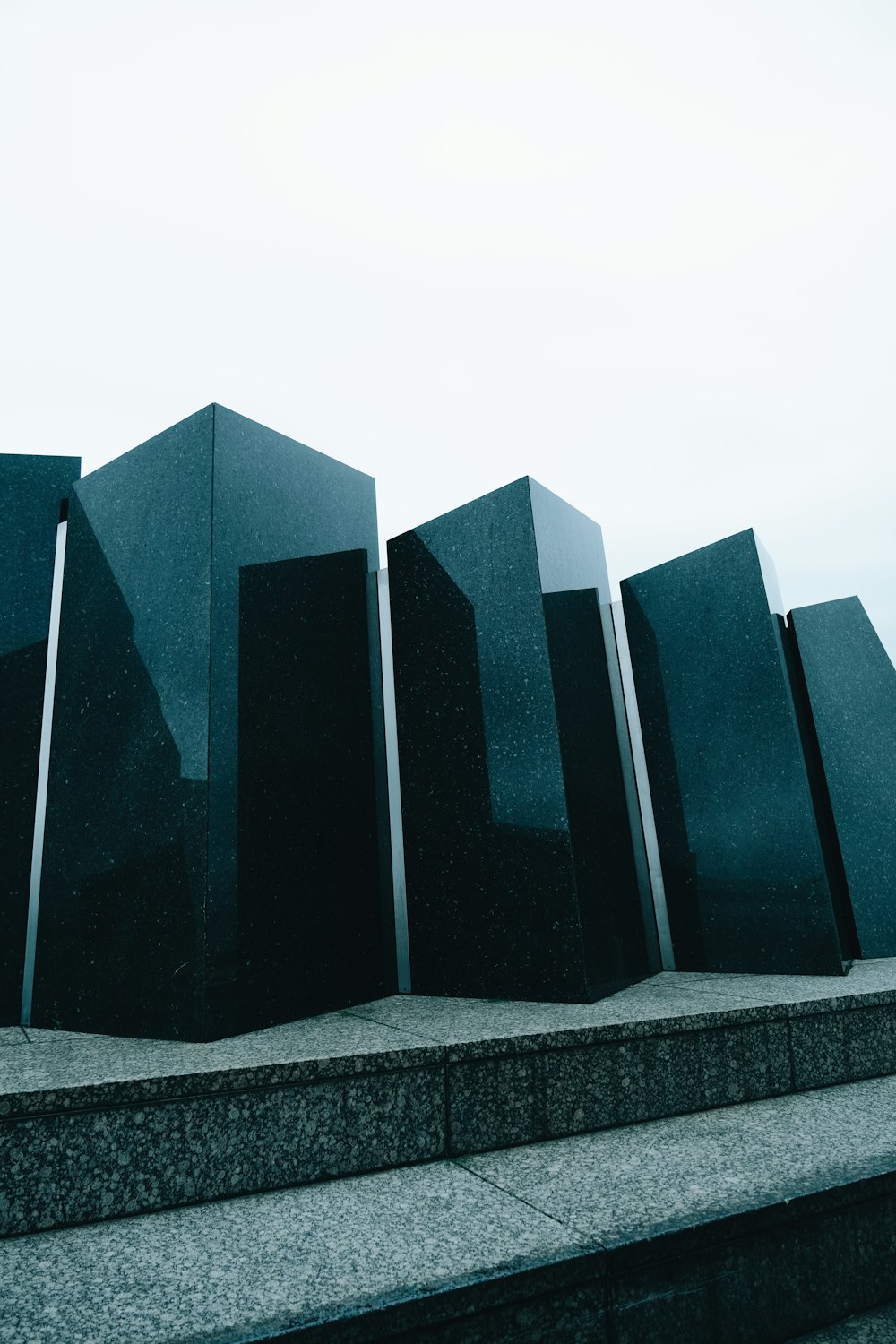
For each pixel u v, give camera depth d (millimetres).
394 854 4879
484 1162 2572
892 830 5660
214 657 3828
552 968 4113
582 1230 2008
